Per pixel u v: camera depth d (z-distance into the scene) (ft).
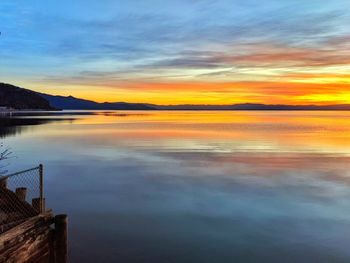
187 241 58.13
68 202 80.38
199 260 51.19
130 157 151.02
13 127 336.49
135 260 50.75
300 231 63.46
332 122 538.06
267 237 60.54
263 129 348.18
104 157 150.82
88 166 128.47
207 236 60.64
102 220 68.13
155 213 72.69
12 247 31.50
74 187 95.09
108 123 464.65
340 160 143.54
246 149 180.65
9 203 37.73
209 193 89.40
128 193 89.10
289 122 535.60
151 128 357.20
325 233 62.59
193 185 98.12
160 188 94.58
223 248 55.72
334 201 82.84
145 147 188.44
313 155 158.51
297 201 82.58
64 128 342.64
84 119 590.55
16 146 189.88
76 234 60.49
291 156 155.02
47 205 77.87
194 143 209.67
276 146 195.62
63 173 114.83
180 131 312.91
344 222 68.39
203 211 74.64
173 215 71.61
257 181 103.55
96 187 95.35
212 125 427.74
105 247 55.11
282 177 109.19
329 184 100.07
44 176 109.50
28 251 33.47
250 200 83.35
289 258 52.49
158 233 61.36
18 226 33.22
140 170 120.37
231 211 74.69
